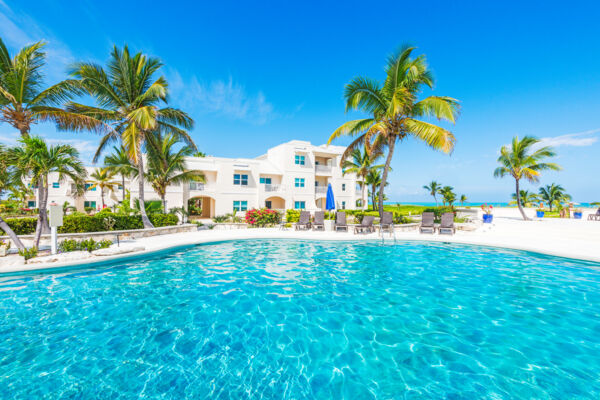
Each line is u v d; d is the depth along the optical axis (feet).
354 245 40.60
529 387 10.90
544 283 23.02
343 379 11.64
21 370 12.13
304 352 13.62
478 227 56.80
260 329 15.88
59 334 15.25
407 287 22.58
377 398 10.47
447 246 39.11
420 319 16.90
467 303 19.17
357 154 102.99
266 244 41.83
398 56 48.19
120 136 49.67
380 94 50.78
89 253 29.66
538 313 17.40
